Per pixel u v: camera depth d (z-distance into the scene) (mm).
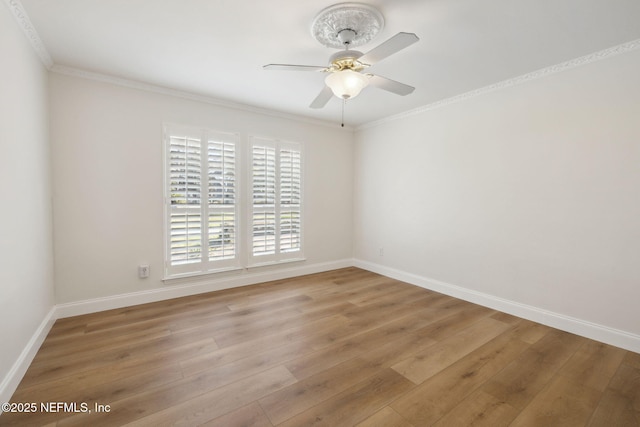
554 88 2527
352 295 3385
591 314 2365
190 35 2094
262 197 3787
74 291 2707
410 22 1915
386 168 4191
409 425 1454
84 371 1867
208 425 1437
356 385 1759
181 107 3188
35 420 1456
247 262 3723
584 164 2377
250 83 2934
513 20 1889
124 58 2436
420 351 2154
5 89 1652
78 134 2674
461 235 3281
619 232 2221
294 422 1465
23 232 1897
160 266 3131
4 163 1632
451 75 2729
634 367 1961
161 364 1955
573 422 1487
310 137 4230
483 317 2781
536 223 2672
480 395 1681
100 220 2803
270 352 2123
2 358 1573
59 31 2043
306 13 1837
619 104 2195
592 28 1966
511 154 2828
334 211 4551
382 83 2111
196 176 3293
